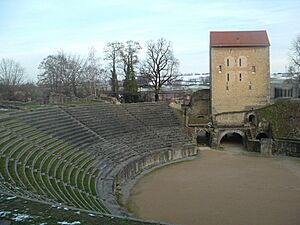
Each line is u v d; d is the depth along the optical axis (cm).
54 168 3506
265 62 7962
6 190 2367
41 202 2128
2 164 3025
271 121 7156
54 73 11062
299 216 3175
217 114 7656
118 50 9244
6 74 11700
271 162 5728
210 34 8350
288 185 4275
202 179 4619
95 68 11762
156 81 9125
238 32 8306
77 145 4578
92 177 3778
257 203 3581
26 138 3975
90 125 5528
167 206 3519
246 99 8031
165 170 5169
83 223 1848
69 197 2784
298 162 5725
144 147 5628
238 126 7250
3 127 4019
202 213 3300
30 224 1797
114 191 3841
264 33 8225
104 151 4800
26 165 3247
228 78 8050
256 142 6619
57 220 1864
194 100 8375
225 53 8031
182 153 6066
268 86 7969
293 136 6731
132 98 9006
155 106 7400
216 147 6975
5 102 6681
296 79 10619
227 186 4256
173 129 6862
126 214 2711
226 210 3378
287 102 7406
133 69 9094
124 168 4425
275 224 2995
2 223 1792
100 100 7938
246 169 5209
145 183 4438
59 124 4984
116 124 6081
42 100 7844
